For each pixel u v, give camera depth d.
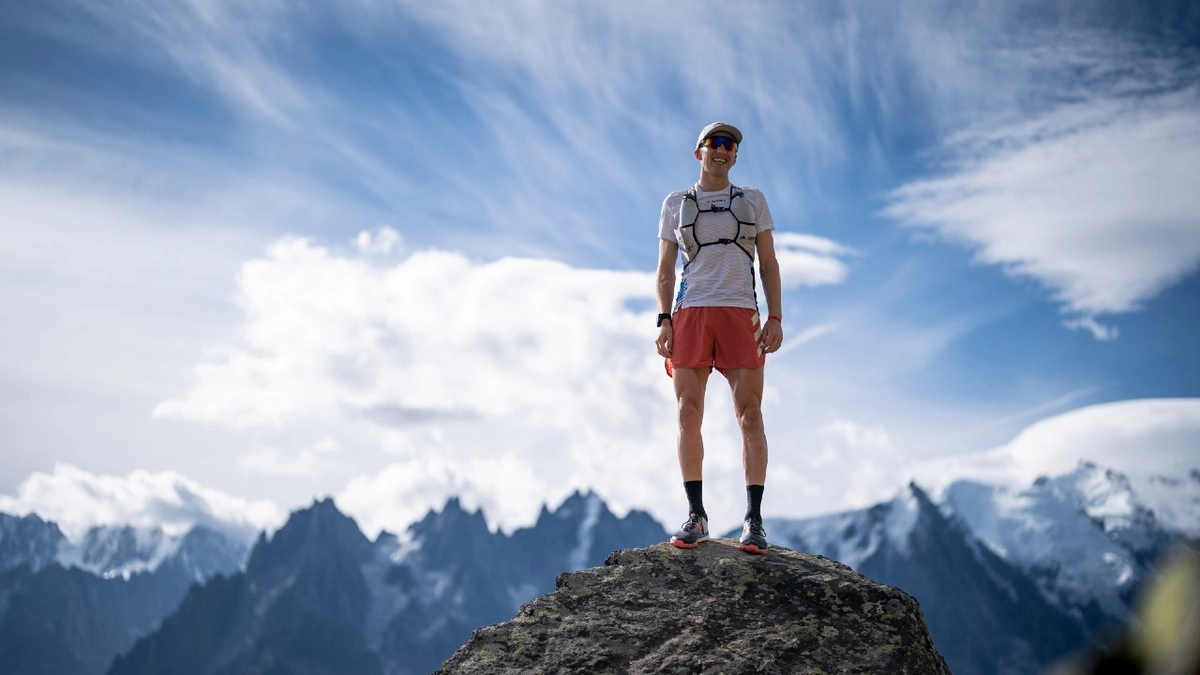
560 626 7.74
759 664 7.29
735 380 9.09
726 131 9.25
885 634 7.55
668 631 7.64
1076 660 0.74
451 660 7.55
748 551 8.48
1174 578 0.72
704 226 9.23
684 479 8.99
